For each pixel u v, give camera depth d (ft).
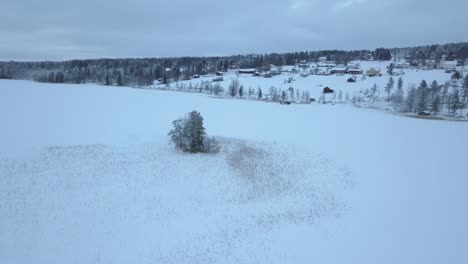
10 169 107.34
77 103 250.57
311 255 65.82
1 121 171.73
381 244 69.77
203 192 97.09
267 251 67.10
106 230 74.59
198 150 137.90
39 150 128.57
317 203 90.33
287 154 139.44
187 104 283.59
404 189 101.40
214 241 70.79
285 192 97.86
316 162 128.67
